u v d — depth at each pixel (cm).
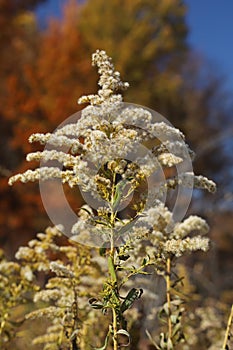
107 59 210
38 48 1834
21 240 1392
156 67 2069
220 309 627
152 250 232
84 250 301
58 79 1544
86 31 2086
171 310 260
